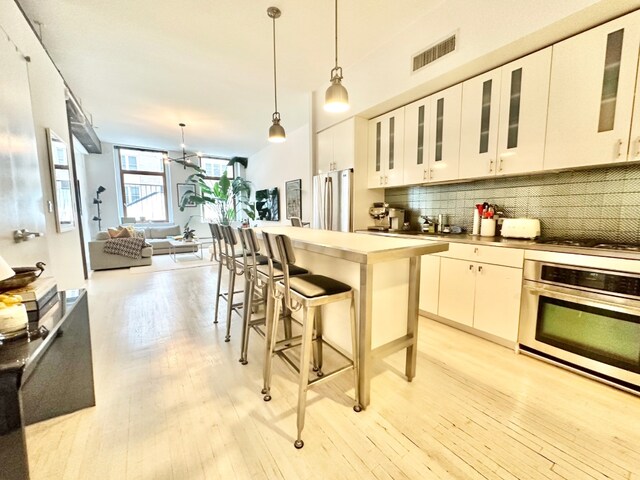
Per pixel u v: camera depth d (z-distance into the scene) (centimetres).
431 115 289
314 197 428
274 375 194
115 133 629
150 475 121
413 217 365
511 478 118
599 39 180
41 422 150
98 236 566
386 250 143
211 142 707
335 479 118
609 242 208
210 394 174
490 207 278
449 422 150
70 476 120
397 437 140
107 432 144
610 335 173
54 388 154
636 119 171
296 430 145
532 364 203
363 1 237
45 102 288
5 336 105
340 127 379
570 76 194
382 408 160
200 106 468
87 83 381
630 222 200
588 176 219
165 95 424
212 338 251
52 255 295
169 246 717
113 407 162
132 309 323
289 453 131
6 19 190
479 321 241
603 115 182
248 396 172
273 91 416
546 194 244
